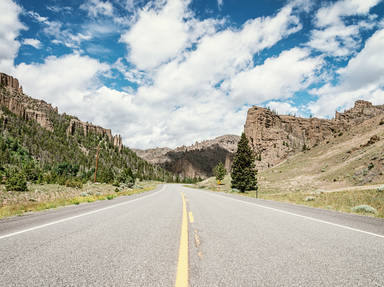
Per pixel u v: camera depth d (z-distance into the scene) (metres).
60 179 37.19
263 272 2.64
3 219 6.29
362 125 84.62
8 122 189.25
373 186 23.33
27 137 180.88
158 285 2.25
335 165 58.09
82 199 13.23
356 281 2.44
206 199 15.46
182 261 2.98
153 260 3.02
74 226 5.32
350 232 4.96
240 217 7.11
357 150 60.06
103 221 6.07
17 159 123.12
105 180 50.34
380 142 52.47
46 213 7.64
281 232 4.91
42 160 157.38
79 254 3.23
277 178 66.81
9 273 2.49
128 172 63.78
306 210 9.16
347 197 14.41
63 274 2.50
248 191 39.16
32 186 29.14
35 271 2.57
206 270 2.68
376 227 5.62
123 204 11.07
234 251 3.48
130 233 4.66
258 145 192.62
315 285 2.32
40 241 3.91
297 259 3.14
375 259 3.20
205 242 4.01
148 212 8.14
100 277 2.43
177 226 5.50
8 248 3.46
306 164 72.69
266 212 8.41
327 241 4.16
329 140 91.56
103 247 3.61
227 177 85.56
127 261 2.96
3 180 31.09
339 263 3.01
